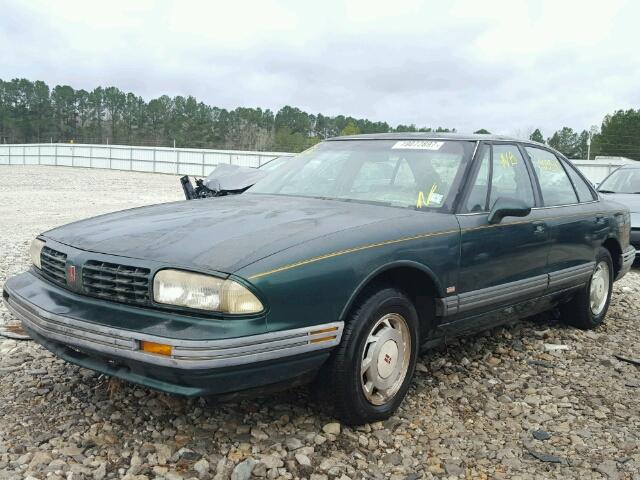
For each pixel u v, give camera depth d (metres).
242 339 2.50
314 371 2.86
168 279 2.61
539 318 5.45
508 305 3.99
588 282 4.99
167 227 3.07
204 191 8.11
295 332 2.67
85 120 90.88
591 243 4.87
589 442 3.14
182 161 39.78
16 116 90.50
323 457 2.84
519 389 3.81
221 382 2.53
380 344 3.11
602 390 3.86
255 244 2.78
